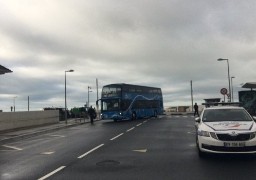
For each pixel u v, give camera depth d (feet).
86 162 40.60
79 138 72.08
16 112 109.29
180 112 239.71
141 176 32.01
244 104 111.04
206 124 41.39
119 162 39.78
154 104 166.30
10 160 44.83
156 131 80.59
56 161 42.19
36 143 66.49
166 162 38.99
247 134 38.19
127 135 73.20
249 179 30.01
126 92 136.87
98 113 189.57
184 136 67.51
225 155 42.80
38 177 32.91
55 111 140.26
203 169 34.63
